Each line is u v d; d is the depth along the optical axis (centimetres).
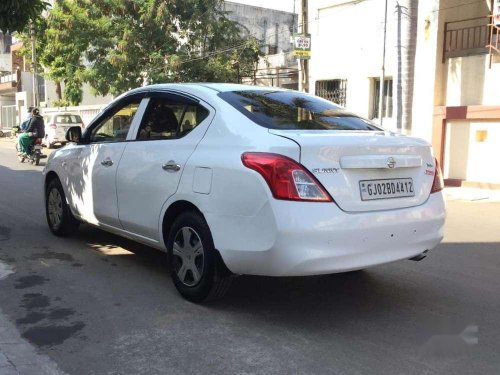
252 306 443
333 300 462
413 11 1383
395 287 502
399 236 405
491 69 1364
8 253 591
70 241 646
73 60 2267
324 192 375
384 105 1598
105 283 496
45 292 470
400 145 418
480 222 894
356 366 341
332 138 392
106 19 2116
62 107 3231
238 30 2245
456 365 345
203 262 423
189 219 432
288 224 364
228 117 429
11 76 4459
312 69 1803
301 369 336
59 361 344
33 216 802
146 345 368
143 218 486
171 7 2088
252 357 352
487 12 1493
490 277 543
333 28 1722
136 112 527
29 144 1652
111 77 2108
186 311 429
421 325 410
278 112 446
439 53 1472
